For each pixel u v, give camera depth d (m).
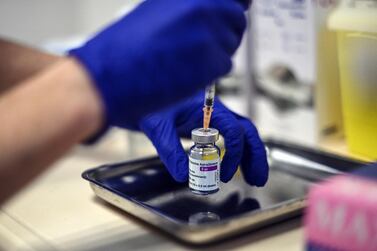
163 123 0.46
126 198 0.42
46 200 0.47
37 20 0.86
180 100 0.31
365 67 0.51
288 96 0.61
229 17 0.32
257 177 0.45
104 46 0.29
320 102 0.59
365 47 0.51
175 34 0.29
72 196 0.48
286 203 0.39
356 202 0.30
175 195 0.44
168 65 0.29
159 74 0.29
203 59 0.30
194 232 0.36
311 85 0.58
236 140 0.44
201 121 0.47
